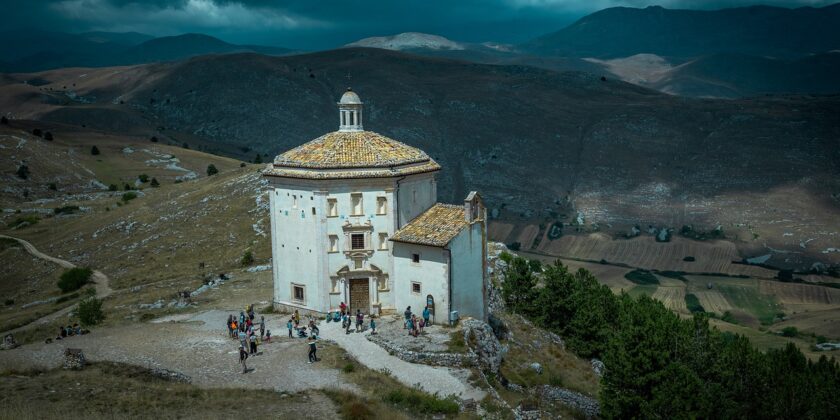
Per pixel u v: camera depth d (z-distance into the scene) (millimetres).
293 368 52344
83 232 160250
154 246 134625
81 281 118812
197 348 57594
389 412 43219
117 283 116375
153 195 196000
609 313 83500
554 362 70750
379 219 65000
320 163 64312
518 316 80375
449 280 61125
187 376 50469
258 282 90688
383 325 62000
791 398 59125
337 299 65500
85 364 52062
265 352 56250
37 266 140125
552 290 80562
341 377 50312
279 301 69812
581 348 77125
